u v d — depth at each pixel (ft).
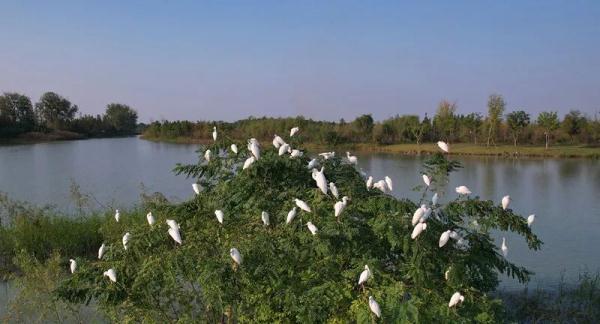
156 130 229.86
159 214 16.20
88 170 93.35
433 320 12.14
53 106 252.62
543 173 84.17
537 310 22.65
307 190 15.25
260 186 15.52
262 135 78.84
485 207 14.28
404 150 130.00
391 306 11.89
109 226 28.96
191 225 15.17
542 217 48.21
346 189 14.97
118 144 189.57
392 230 12.34
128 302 14.37
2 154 137.39
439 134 148.46
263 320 13.69
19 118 229.86
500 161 106.83
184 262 12.48
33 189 67.41
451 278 12.59
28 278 19.57
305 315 12.64
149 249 13.88
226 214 14.82
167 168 96.94
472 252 14.17
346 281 13.01
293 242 13.06
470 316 12.37
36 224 32.83
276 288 13.21
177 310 17.07
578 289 24.89
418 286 12.58
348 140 147.43
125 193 63.82
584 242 37.40
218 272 11.69
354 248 13.10
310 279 13.19
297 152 15.75
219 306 12.43
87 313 20.51
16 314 18.93
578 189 66.23
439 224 13.80
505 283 26.96
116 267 13.76
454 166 15.65
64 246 31.50
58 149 160.15
